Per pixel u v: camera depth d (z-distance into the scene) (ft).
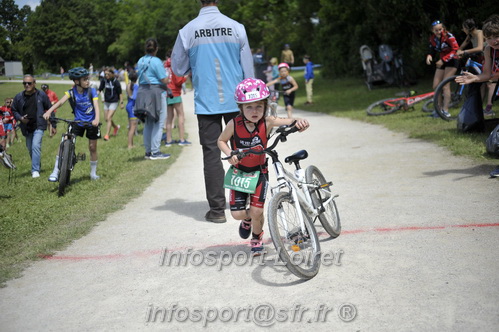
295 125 14.49
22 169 38.29
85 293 14.30
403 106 45.24
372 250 15.47
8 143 55.47
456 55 36.35
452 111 39.45
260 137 14.90
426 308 11.62
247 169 15.11
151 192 25.84
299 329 11.42
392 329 10.93
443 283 12.76
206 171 20.03
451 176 22.91
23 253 17.72
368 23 80.38
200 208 22.34
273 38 109.50
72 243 18.74
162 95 33.96
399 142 32.58
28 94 32.83
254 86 14.02
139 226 20.29
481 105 30.86
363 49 71.67
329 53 101.96
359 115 48.03
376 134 36.86
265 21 104.06
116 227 20.35
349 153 30.96
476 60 37.27
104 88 49.90
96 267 16.21
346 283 13.42
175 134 47.34
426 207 19.03
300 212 14.44
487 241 15.21
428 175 23.58
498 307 11.32
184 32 19.92
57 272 15.99
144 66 33.27
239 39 20.01
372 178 24.23
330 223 17.04
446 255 14.48
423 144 30.76
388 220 18.07
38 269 16.34
